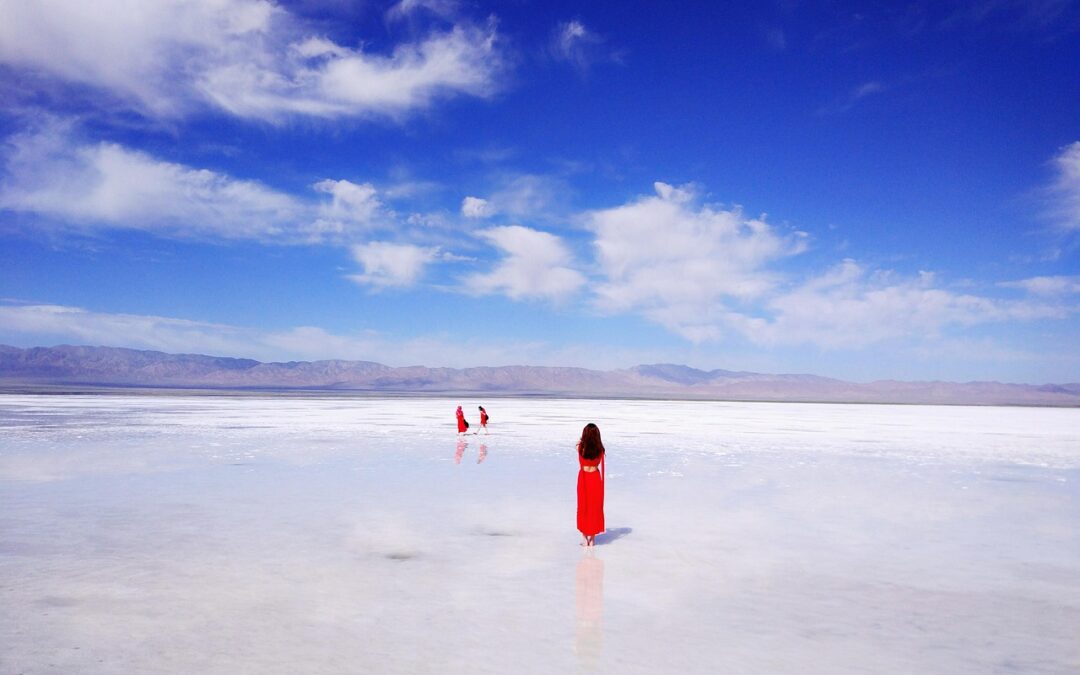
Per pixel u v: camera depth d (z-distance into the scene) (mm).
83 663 5336
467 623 6355
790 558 8914
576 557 8875
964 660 5594
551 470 17375
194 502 12562
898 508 12664
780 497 13789
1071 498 13969
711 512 12117
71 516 11234
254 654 5547
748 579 7926
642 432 33188
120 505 12227
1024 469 19062
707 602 7059
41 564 8289
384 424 36406
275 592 7250
